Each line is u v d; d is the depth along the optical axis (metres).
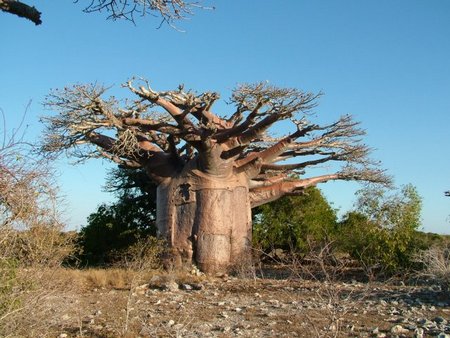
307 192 26.64
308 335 8.06
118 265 18.61
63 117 18.66
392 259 17.17
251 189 22.58
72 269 16.53
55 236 7.64
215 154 19.48
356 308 10.30
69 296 9.55
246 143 19.58
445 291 11.80
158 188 20.80
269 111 19.25
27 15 8.06
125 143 18.80
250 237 20.70
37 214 7.00
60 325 8.32
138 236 20.12
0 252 6.55
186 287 14.12
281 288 13.78
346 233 19.56
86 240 23.50
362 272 18.06
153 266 18.00
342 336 7.96
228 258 19.64
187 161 21.25
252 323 9.19
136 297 12.43
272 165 22.72
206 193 19.77
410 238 17.61
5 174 6.53
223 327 8.80
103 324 8.98
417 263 16.83
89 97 18.19
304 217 26.03
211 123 18.36
